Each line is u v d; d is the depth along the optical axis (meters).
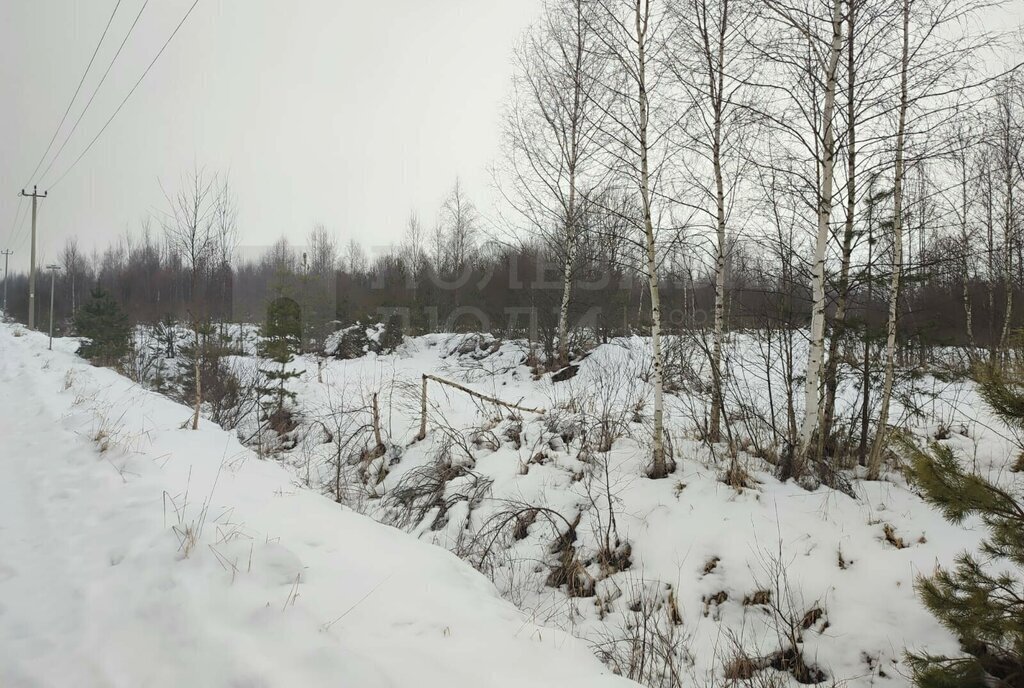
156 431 8.00
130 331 26.42
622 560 6.76
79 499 5.20
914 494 6.99
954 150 7.62
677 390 12.12
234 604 3.46
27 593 3.66
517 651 3.64
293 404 14.66
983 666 4.18
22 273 73.19
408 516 8.63
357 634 3.40
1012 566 5.24
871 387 8.72
